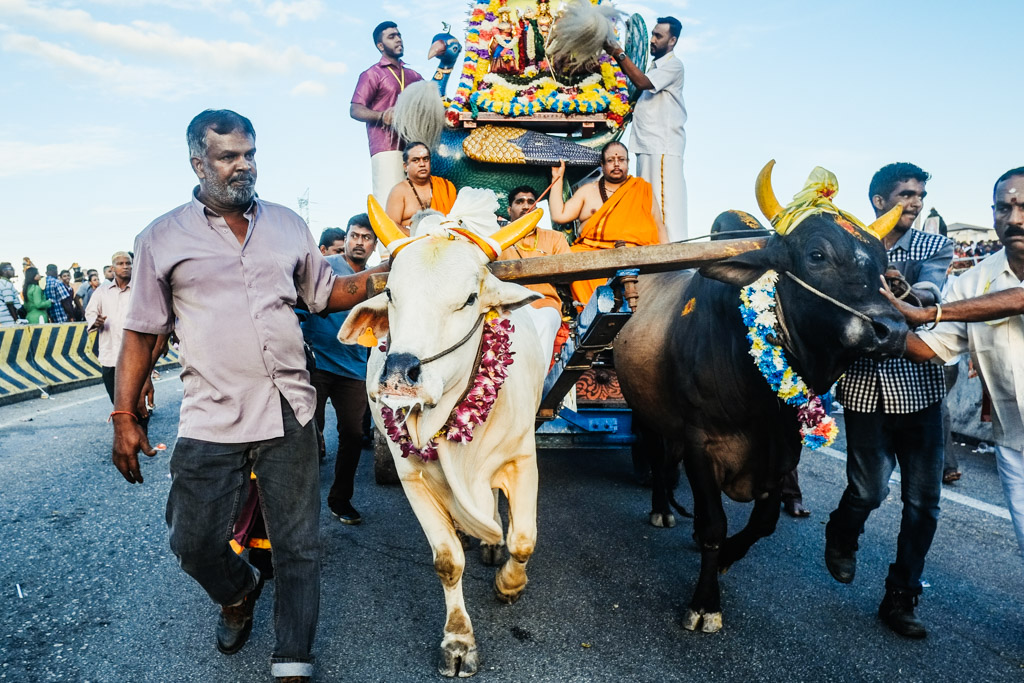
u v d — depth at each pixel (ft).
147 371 9.38
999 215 9.98
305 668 9.25
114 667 10.32
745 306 10.23
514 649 10.85
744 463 11.67
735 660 10.53
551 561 14.08
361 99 22.03
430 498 10.68
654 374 12.92
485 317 9.73
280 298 9.29
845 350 9.75
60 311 55.98
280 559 9.37
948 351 10.39
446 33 21.70
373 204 10.32
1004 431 10.70
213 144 8.81
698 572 13.64
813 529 16.11
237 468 9.16
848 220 10.25
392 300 8.93
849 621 11.75
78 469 21.07
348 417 15.88
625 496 18.19
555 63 19.57
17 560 14.12
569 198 21.54
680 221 22.11
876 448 11.13
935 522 11.10
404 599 12.52
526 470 11.44
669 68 21.62
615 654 10.69
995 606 12.32
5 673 10.12
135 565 13.89
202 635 11.25
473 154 19.86
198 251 8.98
